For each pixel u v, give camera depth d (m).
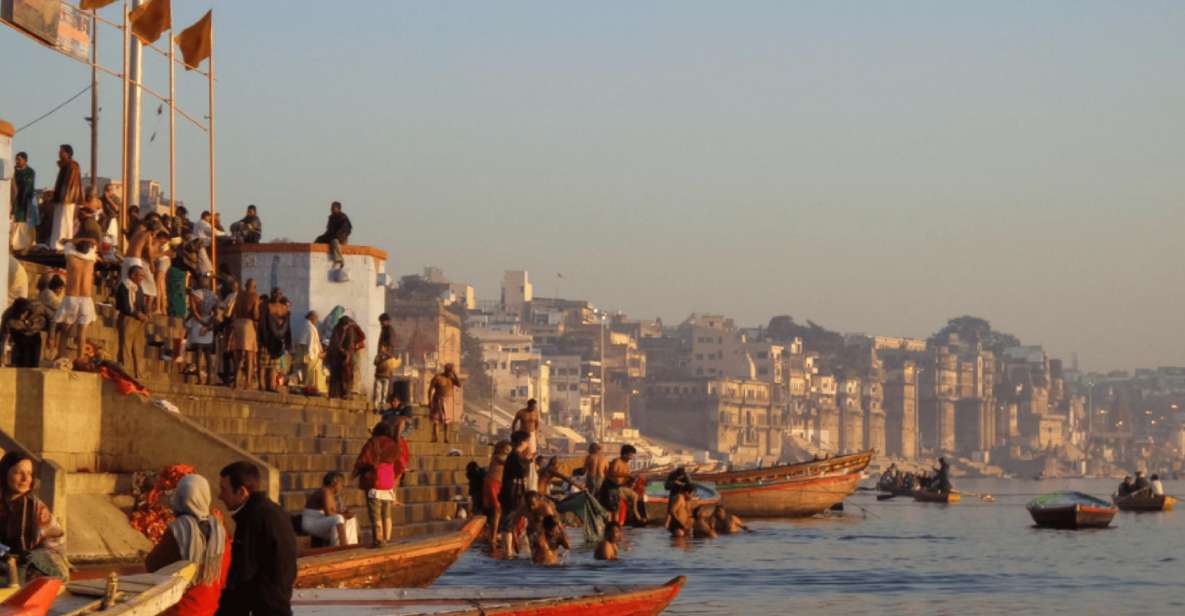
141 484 40.28
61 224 51.69
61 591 20.69
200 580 23.34
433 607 29.62
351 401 64.69
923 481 176.00
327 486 42.50
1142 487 145.00
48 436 40.38
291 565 23.70
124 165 66.56
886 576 54.94
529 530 56.31
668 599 32.59
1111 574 57.84
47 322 42.31
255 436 49.94
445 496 63.19
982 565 62.00
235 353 55.09
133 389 43.03
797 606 44.19
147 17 66.31
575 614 30.70
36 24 50.62
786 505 104.19
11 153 46.19
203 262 59.19
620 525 69.06
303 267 75.19
